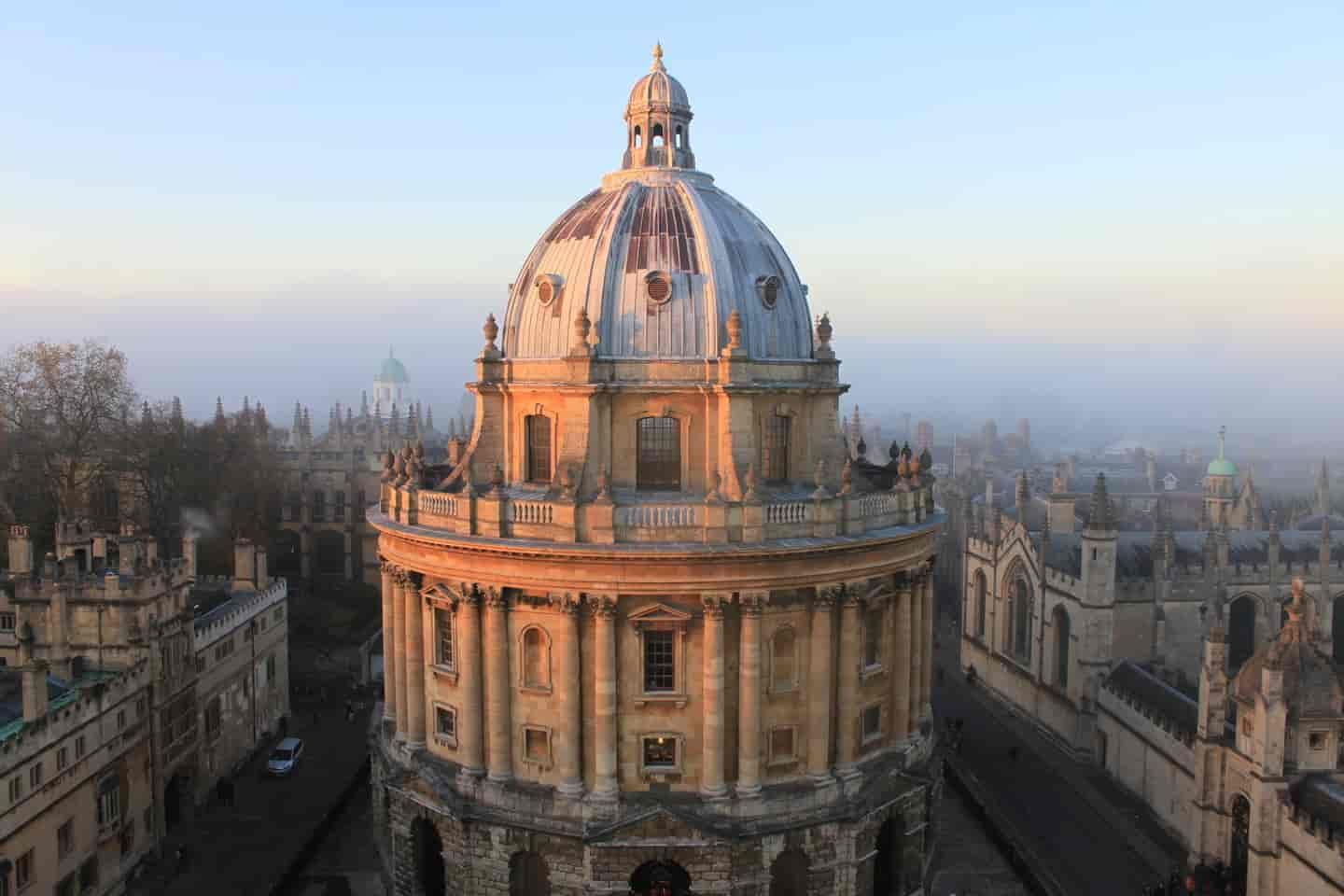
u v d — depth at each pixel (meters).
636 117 71.94
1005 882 72.31
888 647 66.31
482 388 67.50
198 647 84.12
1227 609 96.38
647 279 63.78
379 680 116.62
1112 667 95.06
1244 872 69.69
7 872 59.12
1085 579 94.75
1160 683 86.50
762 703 60.91
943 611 156.50
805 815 60.94
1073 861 75.75
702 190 70.38
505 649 61.56
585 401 61.91
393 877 67.88
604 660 59.22
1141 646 96.25
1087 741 95.44
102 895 68.94
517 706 61.94
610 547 58.03
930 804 70.50
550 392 64.38
